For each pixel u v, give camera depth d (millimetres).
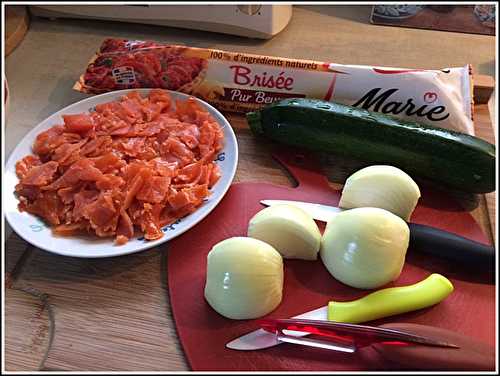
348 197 659
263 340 564
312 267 625
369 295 582
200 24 981
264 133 774
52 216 648
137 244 620
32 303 609
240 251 556
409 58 922
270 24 942
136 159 708
